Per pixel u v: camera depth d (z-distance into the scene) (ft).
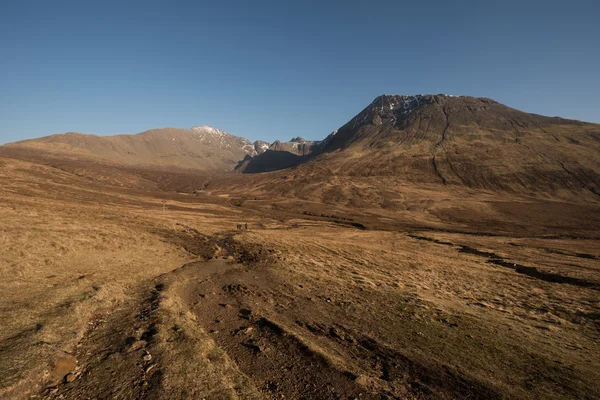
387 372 36.29
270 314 54.13
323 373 33.65
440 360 41.29
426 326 54.90
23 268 52.60
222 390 26.58
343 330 49.42
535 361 44.45
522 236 323.78
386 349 43.06
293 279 84.02
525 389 35.78
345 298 68.95
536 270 155.22
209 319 49.14
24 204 147.02
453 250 220.23
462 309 70.08
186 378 27.22
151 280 67.26
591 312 78.33
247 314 52.65
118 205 275.39
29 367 24.35
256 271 91.45
